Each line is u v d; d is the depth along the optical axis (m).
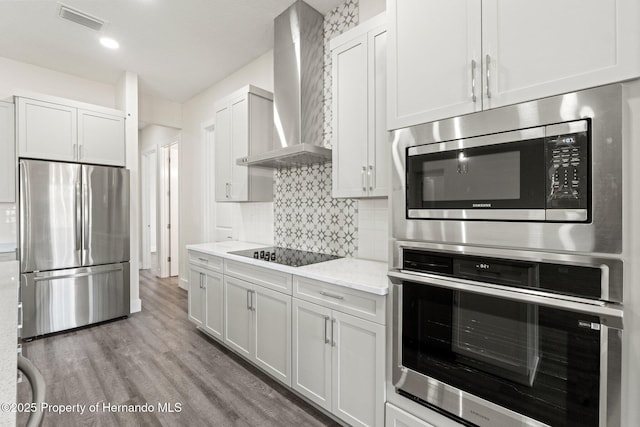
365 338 1.55
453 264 1.22
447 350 1.26
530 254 1.03
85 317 3.14
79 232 3.12
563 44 0.95
